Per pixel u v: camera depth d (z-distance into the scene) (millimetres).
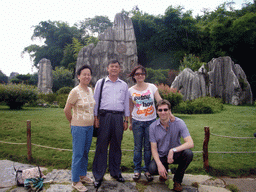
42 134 4664
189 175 2977
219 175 3016
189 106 9484
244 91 14656
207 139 3090
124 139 4621
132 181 2758
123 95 2822
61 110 8977
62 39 32438
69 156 3504
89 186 2592
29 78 29484
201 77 14805
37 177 2559
